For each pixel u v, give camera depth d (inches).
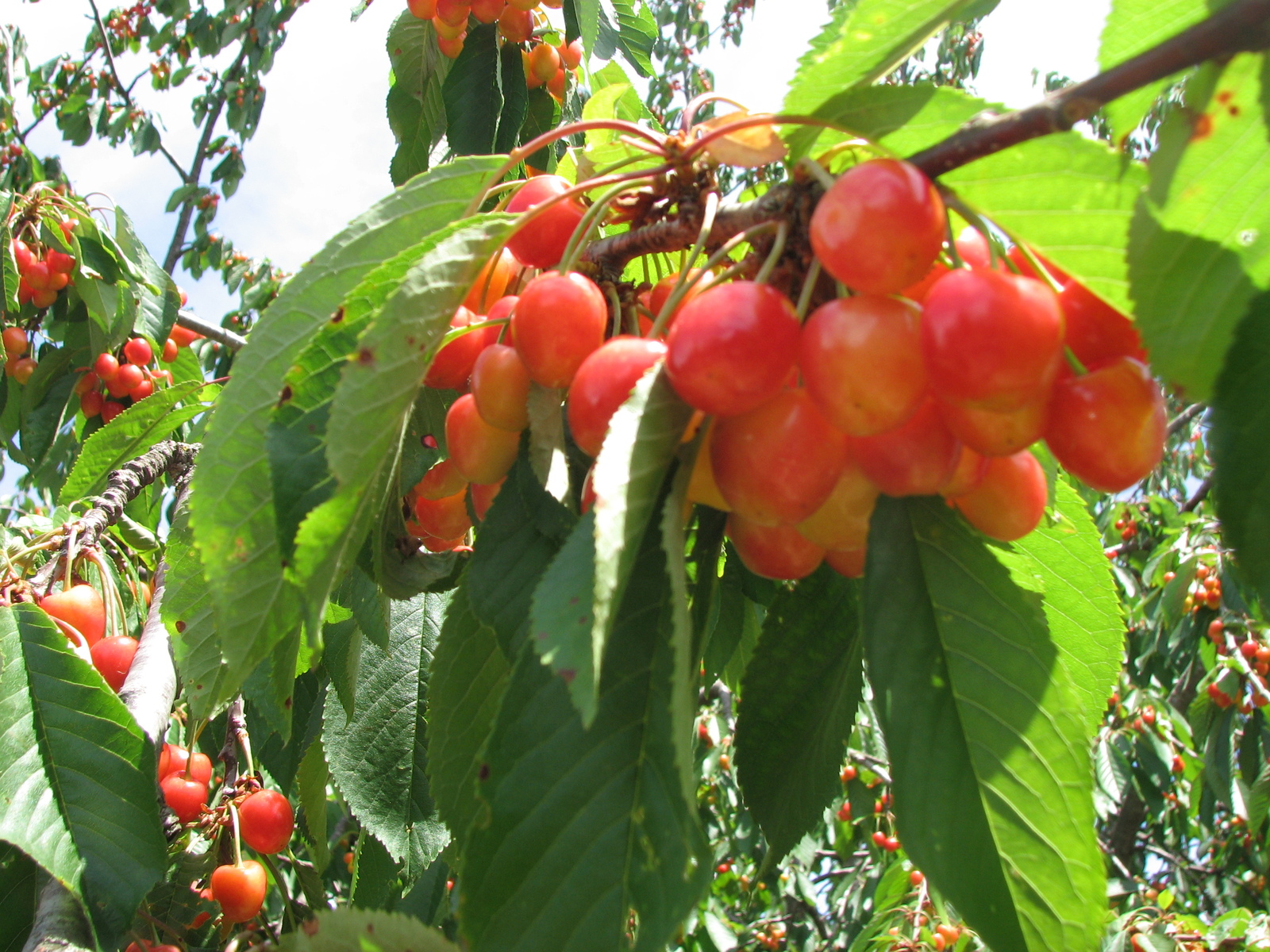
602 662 8.5
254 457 9.7
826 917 57.1
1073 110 7.3
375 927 9.0
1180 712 55.9
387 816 13.9
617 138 11.5
